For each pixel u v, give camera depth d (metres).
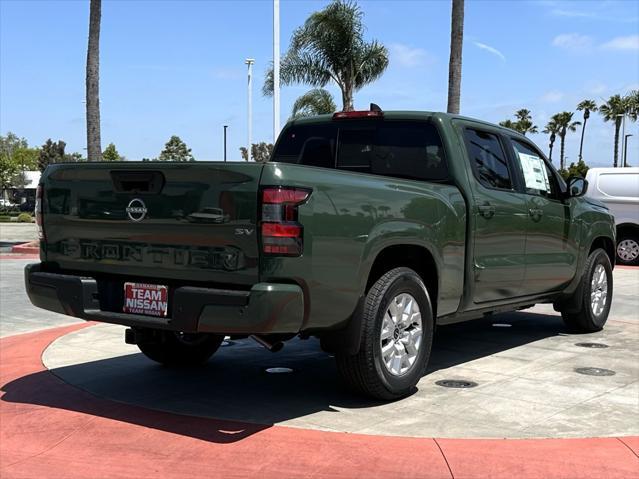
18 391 5.66
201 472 3.98
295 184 4.34
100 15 19.09
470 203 5.86
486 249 6.09
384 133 6.34
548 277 7.11
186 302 4.46
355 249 4.70
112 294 5.06
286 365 6.51
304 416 4.92
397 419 4.83
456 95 16.16
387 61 23.27
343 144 6.59
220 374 6.17
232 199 4.35
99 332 8.17
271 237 4.25
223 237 4.40
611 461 4.07
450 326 8.59
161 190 4.64
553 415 4.91
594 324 8.07
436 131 6.04
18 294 11.42
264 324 4.23
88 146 19.27
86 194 5.06
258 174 4.29
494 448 4.25
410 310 5.29
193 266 4.55
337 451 4.23
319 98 25.64
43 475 4.02
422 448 4.25
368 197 4.83
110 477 3.96
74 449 4.39
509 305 6.79
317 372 6.23
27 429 4.77
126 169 4.77
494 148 6.54
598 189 17.48
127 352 7.08
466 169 5.96
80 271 5.23
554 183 7.45
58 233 5.29
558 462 4.05
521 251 6.59
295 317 4.36
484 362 6.59
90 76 19.11
